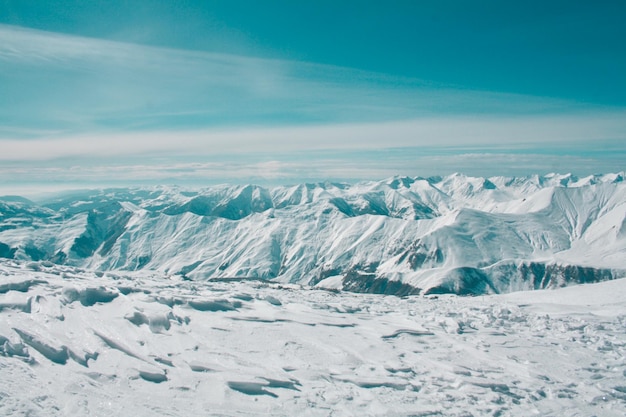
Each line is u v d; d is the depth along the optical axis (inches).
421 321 831.1
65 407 370.6
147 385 437.7
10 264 967.6
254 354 563.2
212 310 737.0
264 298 905.5
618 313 1019.3
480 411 449.1
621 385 537.6
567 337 763.4
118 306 653.3
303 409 425.4
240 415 400.2
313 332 679.7
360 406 442.3
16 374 407.5
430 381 522.9
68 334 527.8
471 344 685.9
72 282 760.3
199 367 492.1
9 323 511.2
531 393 499.5
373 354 604.1
